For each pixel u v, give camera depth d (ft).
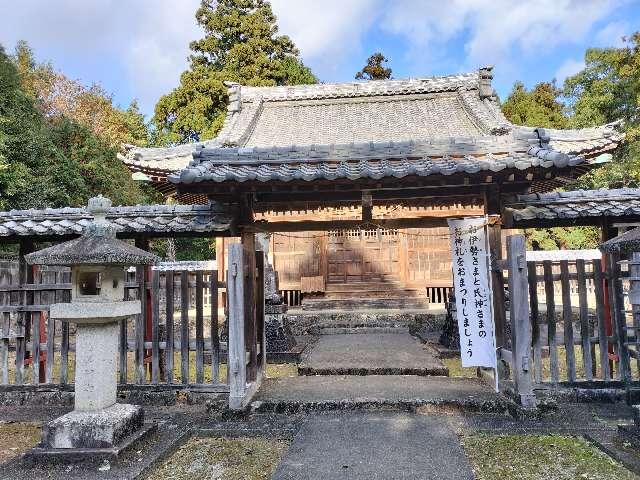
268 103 55.11
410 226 20.38
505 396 18.33
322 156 18.81
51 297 22.97
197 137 83.51
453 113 49.67
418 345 32.24
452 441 14.56
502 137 19.10
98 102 93.25
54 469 13.10
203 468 13.62
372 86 54.08
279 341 30.55
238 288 17.84
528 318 17.44
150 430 15.34
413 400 18.02
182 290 20.54
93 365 14.48
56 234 20.56
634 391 18.52
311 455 13.50
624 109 85.61
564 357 29.68
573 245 72.59
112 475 12.54
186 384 20.22
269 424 16.87
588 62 90.53
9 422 18.20
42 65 90.84
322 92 54.39
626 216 20.02
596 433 15.14
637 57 77.56
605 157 32.12
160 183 29.17
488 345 19.21
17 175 47.85
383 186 17.54
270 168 18.07
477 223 19.30
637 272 15.57
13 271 39.37
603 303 19.34
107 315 14.28
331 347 31.94
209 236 21.18
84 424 13.71
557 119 86.99
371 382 21.52
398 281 47.88
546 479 12.23
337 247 48.75
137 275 20.98
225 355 30.27
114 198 70.59
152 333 20.98
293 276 48.65
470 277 19.53
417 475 12.00
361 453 13.60
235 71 80.84
